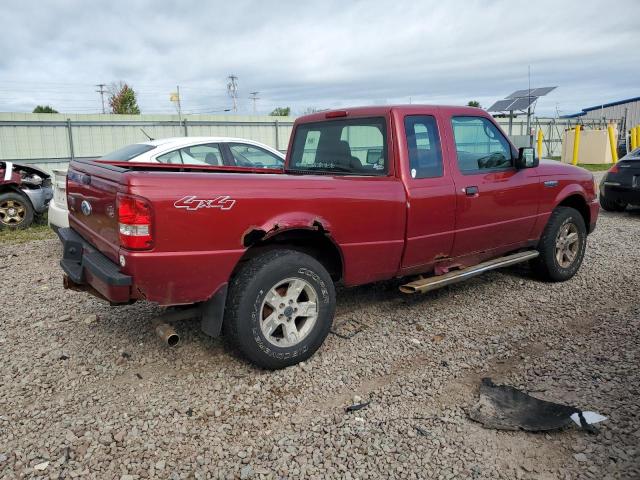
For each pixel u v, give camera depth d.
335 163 5.00
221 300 3.65
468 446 3.00
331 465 2.86
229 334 3.77
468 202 4.86
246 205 3.62
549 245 5.78
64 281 4.19
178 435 3.14
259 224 3.68
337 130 4.98
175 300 3.54
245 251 3.67
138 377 3.83
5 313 5.14
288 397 3.56
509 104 20.97
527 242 5.64
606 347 4.21
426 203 4.53
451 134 4.84
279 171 5.52
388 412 3.37
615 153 25.28
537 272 5.98
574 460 2.86
